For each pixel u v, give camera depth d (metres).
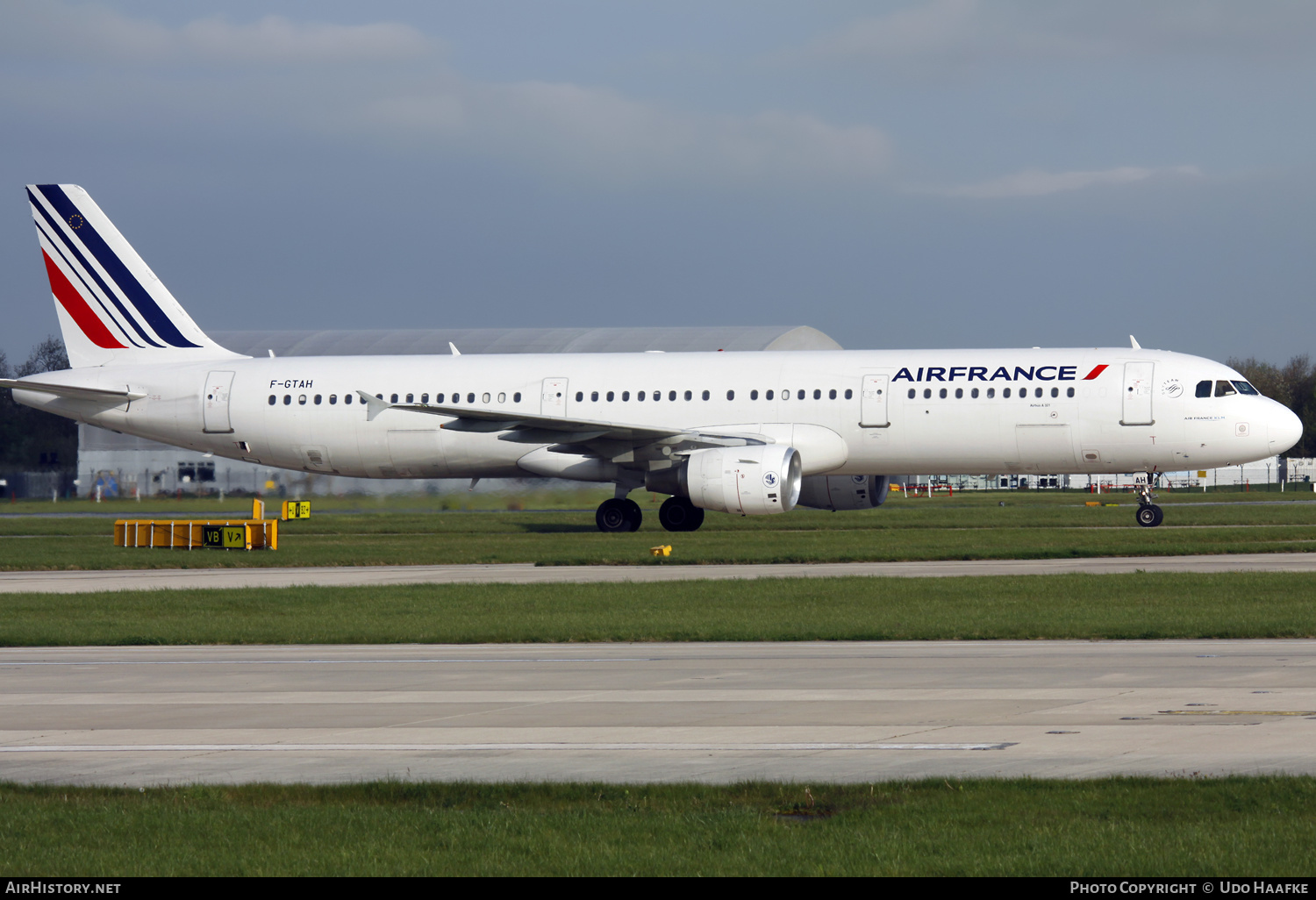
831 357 117.38
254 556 103.19
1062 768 30.05
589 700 40.66
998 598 65.81
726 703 39.66
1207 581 71.44
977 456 113.00
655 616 61.50
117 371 134.00
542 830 25.39
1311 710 36.72
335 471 130.62
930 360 114.94
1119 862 22.78
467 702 40.72
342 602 69.31
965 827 25.06
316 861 23.73
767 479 106.19
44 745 34.66
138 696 42.62
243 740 35.06
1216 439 108.00
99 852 24.48
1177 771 29.48
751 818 26.02
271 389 128.88
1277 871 22.27
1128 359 111.12
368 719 37.94
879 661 48.16
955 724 35.59
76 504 199.62
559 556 97.31
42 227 136.12
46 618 64.25
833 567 88.88
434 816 26.64
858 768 30.64
